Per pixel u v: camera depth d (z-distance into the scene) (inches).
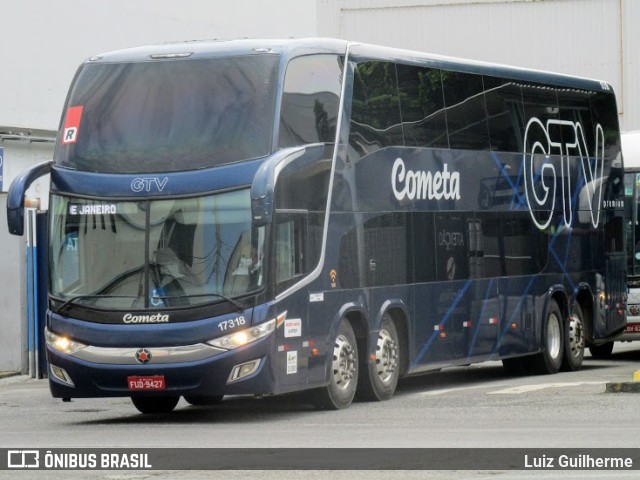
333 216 1469.0
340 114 1493.6
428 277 1662.2
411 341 1625.2
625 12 3961.6
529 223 1907.0
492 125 1829.5
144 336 1358.3
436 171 1688.0
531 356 1974.7
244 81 1396.4
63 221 1414.9
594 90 2117.4
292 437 1184.2
